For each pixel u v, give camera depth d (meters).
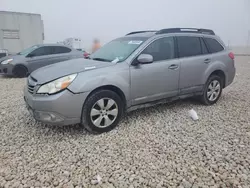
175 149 3.14
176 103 5.19
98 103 3.51
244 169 2.66
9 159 2.93
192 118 4.26
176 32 4.54
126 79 3.74
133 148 3.18
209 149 3.12
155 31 4.53
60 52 10.33
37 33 18.44
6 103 5.43
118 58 3.98
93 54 4.64
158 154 3.02
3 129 3.85
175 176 2.56
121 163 2.81
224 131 3.70
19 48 17.95
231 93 6.16
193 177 2.54
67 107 3.26
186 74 4.49
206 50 4.90
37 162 2.86
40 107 3.28
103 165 2.79
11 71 9.37
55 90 3.23
